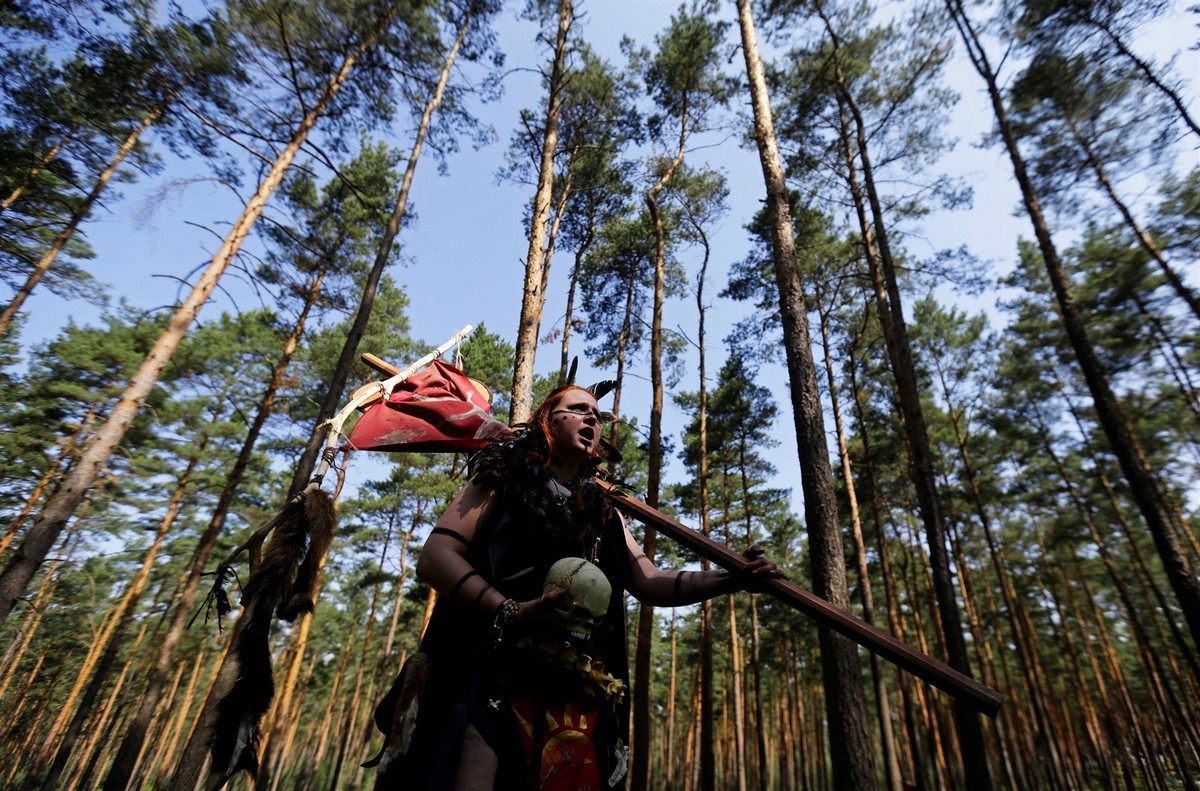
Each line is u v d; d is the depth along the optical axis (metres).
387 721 1.28
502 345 21.67
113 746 36.62
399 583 27.72
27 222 15.70
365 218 17.08
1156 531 9.15
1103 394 10.22
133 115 12.50
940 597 9.52
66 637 34.19
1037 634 31.84
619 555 1.50
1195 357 17.78
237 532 25.45
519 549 1.32
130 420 8.82
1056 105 13.15
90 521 24.27
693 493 23.30
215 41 11.02
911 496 24.92
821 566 5.63
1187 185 15.23
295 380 17.95
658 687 45.88
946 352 25.92
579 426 1.47
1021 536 29.23
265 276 16.94
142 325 20.59
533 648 1.17
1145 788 25.55
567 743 1.14
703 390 19.92
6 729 34.56
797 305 6.96
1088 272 19.50
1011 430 23.91
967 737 8.39
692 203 20.81
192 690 31.88
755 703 25.31
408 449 2.00
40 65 13.08
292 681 19.83
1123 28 11.88
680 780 41.12
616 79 16.81
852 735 4.95
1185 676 28.91
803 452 6.16
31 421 21.30
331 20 11.18
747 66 8.88
